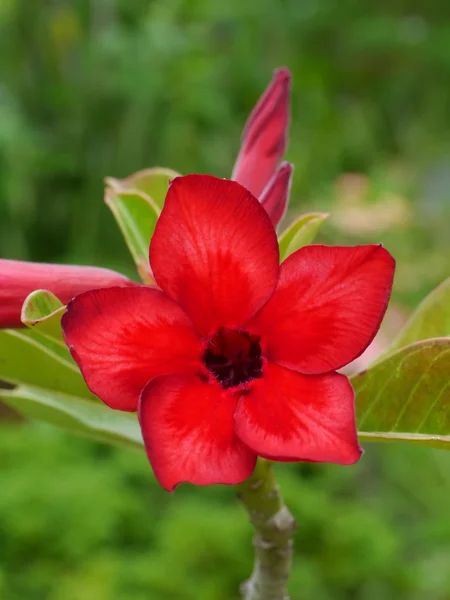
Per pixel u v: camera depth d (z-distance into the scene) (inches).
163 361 10.1
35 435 30.5
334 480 31.5
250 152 12.1
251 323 10.2
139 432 12.5
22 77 45.3
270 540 11.7
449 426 11.1
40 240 45.6
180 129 44.5
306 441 9.7
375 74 55.4
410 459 34.3
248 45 49.4
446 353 10.9
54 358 12.5
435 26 53.9
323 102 51.2
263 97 12.1
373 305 9.8
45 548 25.0
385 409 11.3
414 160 53.7
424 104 55.4
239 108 49.9
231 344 10.4
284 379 10.0
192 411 9.9
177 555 24.8
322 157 49.6
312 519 26.3
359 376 11.4
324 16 52.4
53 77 45.4
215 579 24.6
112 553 25.4
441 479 33.7
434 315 12.6
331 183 46.8
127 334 10.0
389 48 52.8
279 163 12.1
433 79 54.7
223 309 10.2
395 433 11.2
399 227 43.6
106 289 9.9
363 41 52.1
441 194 50.6
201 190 10.0
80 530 25.4
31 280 10.9
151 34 44.1
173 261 10.1
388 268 9.8
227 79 48.8
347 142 51.2
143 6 46.6
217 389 10.1
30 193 43.6
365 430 11.4
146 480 29.2
